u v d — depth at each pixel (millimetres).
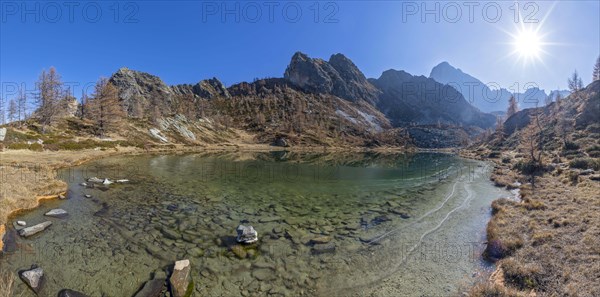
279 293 10125
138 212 18469
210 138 117250
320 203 23000
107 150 60250
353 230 16844
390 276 11531
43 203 19031
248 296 9875
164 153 67812
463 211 21859
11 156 39562
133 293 9672
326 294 10180
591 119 63469
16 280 9906
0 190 18469
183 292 9781
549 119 82562
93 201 20328
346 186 31000
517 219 17531
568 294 8953
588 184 24750
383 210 21531
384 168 49812
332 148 129250
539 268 10773
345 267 12180
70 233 14359
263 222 17688
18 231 14117
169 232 15273
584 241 12523
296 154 86625
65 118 76938
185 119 125125
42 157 41438
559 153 49406
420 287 10727
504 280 10617
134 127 89062
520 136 82688
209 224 16859
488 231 16344
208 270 11422
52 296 9227
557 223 15281
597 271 9930
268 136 139625
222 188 27375
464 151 116375
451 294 10250
